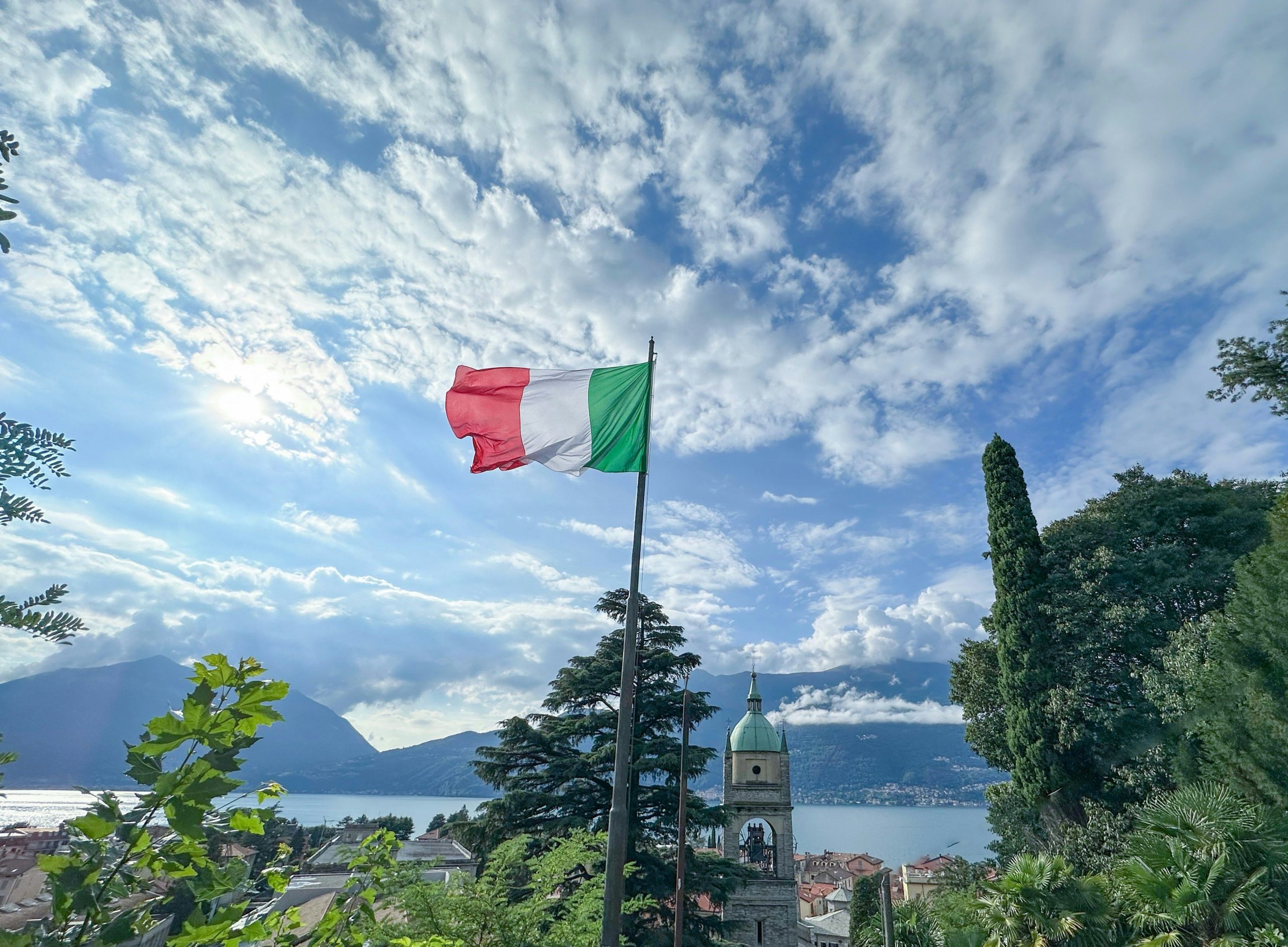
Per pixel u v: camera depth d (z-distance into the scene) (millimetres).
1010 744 37812
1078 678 35406
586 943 15766
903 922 28984
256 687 4180
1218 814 18188
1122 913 19594
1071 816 34969
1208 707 25594
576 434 13836
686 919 29188
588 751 31703
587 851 18484
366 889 7328
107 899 4051
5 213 4164
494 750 31469
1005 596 39812
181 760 4148
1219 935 16844
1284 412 32312
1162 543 39844
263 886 6512
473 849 30125
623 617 34156
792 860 60875
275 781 5125
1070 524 43031
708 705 32500
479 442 13984
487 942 14305
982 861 41125
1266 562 25109
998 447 43062
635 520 13156
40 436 4363
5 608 4180
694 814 29953
